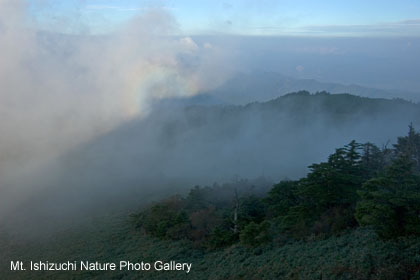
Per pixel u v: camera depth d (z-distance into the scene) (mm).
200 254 27266
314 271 17203
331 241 20969
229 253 25031
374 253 16828
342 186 24688
